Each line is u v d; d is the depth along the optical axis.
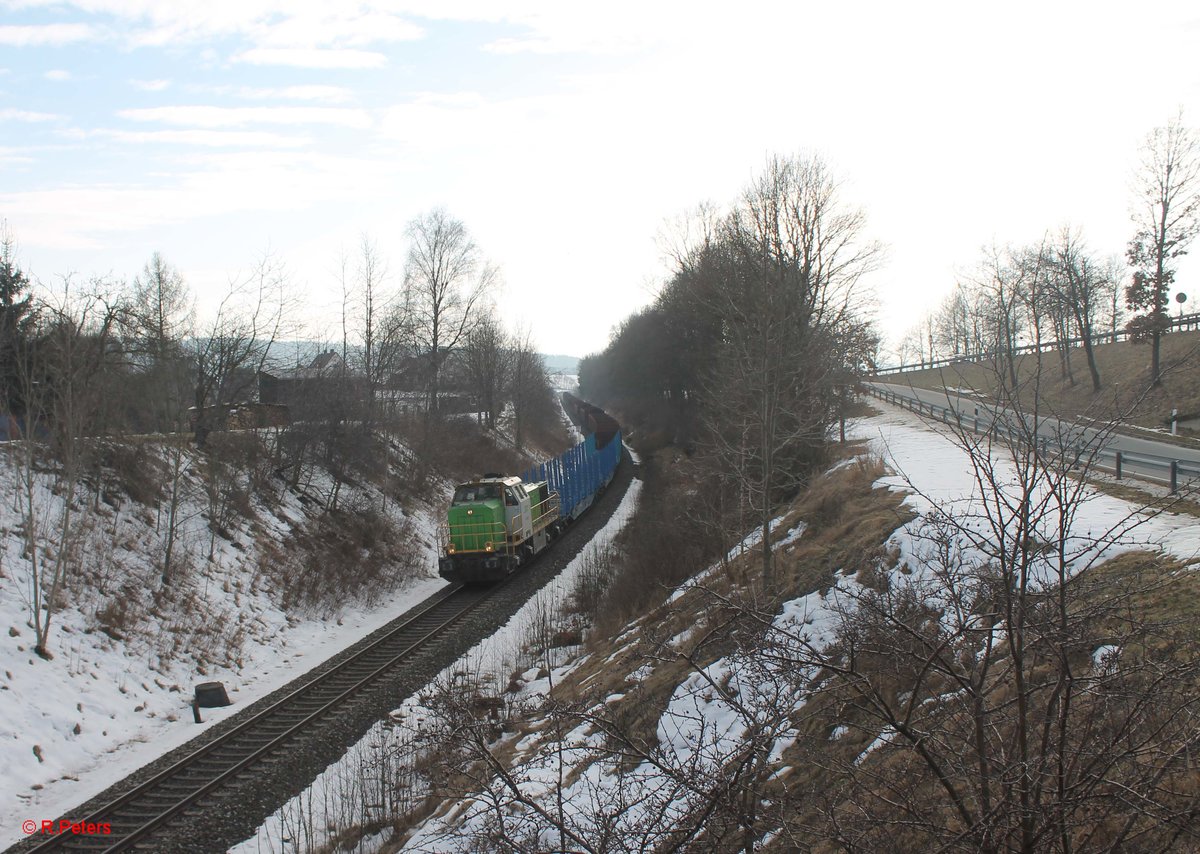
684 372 48.25
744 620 4.83
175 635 16.62
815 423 14.92
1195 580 7.15
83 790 11.20
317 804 10.87
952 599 4.62
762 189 34.38
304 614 20.84
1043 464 4.12
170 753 12.36
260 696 15.47
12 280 21.39
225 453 24.34
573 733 10.73
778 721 4.55
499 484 25.28
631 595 20.20
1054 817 3.76
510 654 17.91
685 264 43.50
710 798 4.54
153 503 21.06
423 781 11.09
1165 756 3.88
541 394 79.19
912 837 5.14
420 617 21.06
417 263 47.69
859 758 6.79
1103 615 4.38
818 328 24.67
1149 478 16.70
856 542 13.07
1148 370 37.56
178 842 9.53
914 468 18.69
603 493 44.44
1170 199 32.97
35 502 17.98
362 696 14.84
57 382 18.02
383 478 33.09
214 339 26.48
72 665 14.00
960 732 4.54
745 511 17.09
